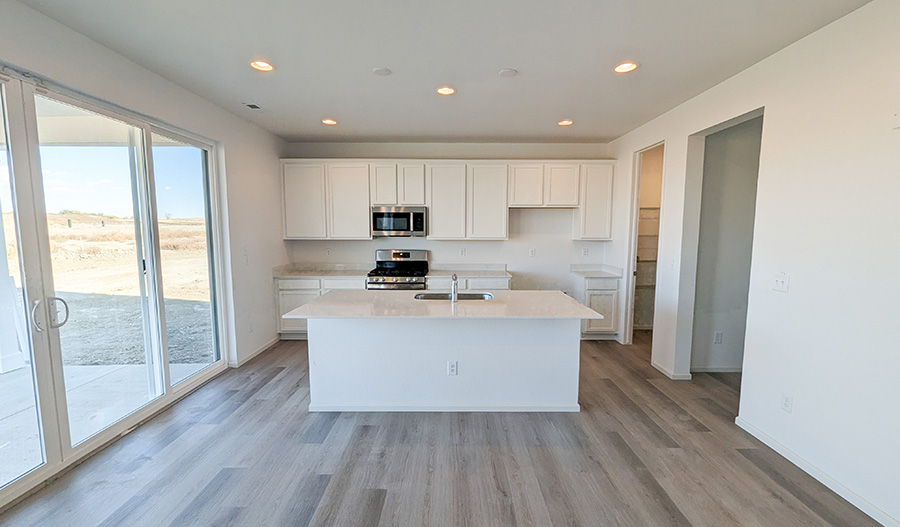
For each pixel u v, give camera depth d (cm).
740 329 367
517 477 209
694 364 371
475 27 205
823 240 202
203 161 345
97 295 237
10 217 188
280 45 226
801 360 215
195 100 312
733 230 356
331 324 283
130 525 174
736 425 265
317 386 287
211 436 250
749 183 350
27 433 196
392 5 185
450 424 268
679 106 333
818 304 205
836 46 194
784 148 226
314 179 473
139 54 239
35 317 197
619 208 462
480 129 422
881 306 175
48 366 203
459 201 478
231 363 376
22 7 184
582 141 486
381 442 244
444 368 287
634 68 257
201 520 178
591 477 209
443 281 466
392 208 476
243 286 389
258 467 218
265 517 180
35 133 197
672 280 347
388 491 198
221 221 361
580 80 278
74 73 210
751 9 186
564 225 509
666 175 355
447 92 304
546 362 286
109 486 200
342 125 408
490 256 514
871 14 178
